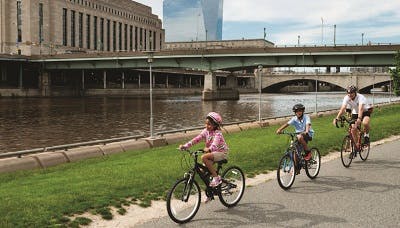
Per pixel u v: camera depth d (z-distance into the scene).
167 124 44.62
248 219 7.73
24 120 48.06
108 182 10.41
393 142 17.83
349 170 11.92
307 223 7.47
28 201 8.61
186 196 7.73
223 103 85.38
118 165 13.24
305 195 9.31
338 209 8.23
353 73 135.12
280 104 83.50
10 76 116.44
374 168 12.16
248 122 31.27
